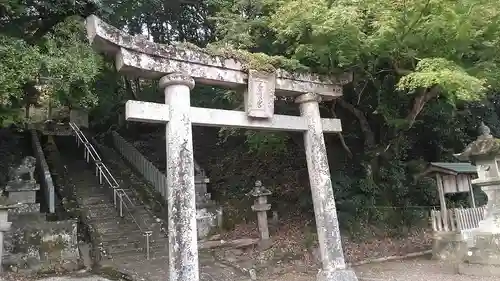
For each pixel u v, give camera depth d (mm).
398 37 9117
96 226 12555
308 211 13812
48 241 10672
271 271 10328
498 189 8984
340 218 12703
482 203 14883
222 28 12367
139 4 18094
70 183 15469
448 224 10586
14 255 10070
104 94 20281
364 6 8562
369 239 12453
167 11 20156
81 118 23172
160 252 11617
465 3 8367
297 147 16281
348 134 14875
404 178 14109
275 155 16484
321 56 9203
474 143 9148
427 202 14539
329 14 8016
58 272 10078
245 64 8109
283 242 12195
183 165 6785
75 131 20594
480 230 9180
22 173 12344
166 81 7090
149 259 11062
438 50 9375
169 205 6707
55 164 17188
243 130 14266
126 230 12609
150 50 6906
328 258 8266
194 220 6695
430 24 8680
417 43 9430
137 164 17812
